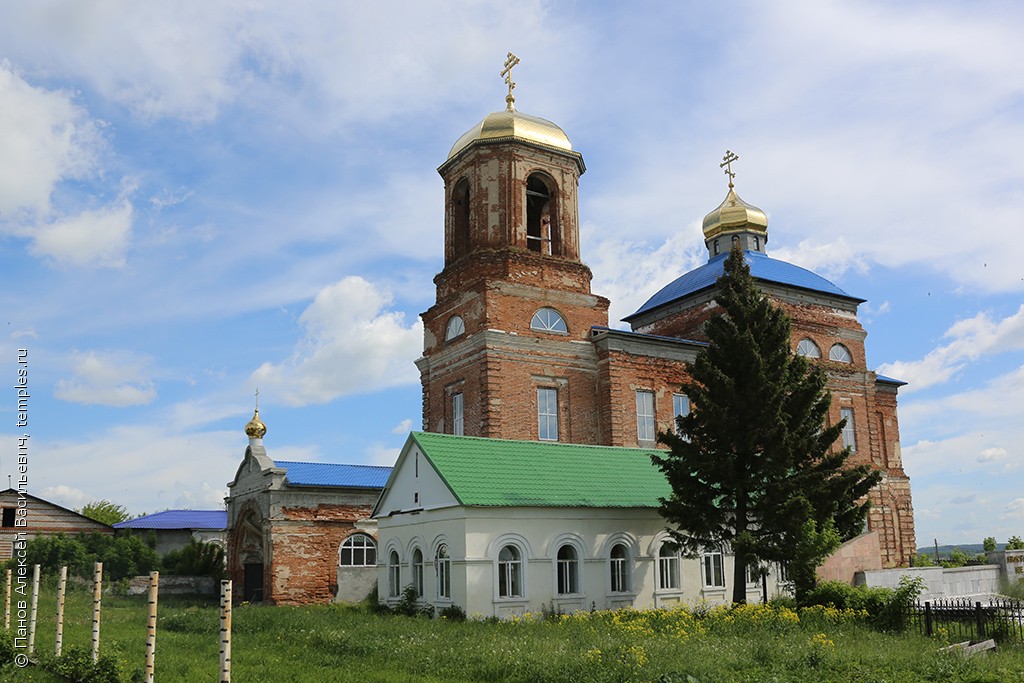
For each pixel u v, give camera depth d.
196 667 18.14
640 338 42.66
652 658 16.27
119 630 26.91
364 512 42.09
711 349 28.67
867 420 50.56
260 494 41.28
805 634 20.77
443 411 43.19
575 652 17.30
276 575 39.34
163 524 60.78
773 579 32.72
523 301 41.38
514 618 24.97
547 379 41.19
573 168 44.66
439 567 28.17
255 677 16.77
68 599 39.62
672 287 52.59
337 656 19.41
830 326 50.59
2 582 35.69
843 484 27.19
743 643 18.86
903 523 51.94
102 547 51.38
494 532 27.03
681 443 28.20
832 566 31.38
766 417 27.11
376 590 34.94
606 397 41.81
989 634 22.17
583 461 32.44
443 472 28.08
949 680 15.66
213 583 47.97
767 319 28.77
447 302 43.41
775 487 26.81
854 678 15.93
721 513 27.91
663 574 30.56
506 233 42.00
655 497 30.92
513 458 30.81
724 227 55.16
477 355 40.59
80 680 16.47
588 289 43.50
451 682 15.88
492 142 42.72
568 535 28.52
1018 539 51.12
